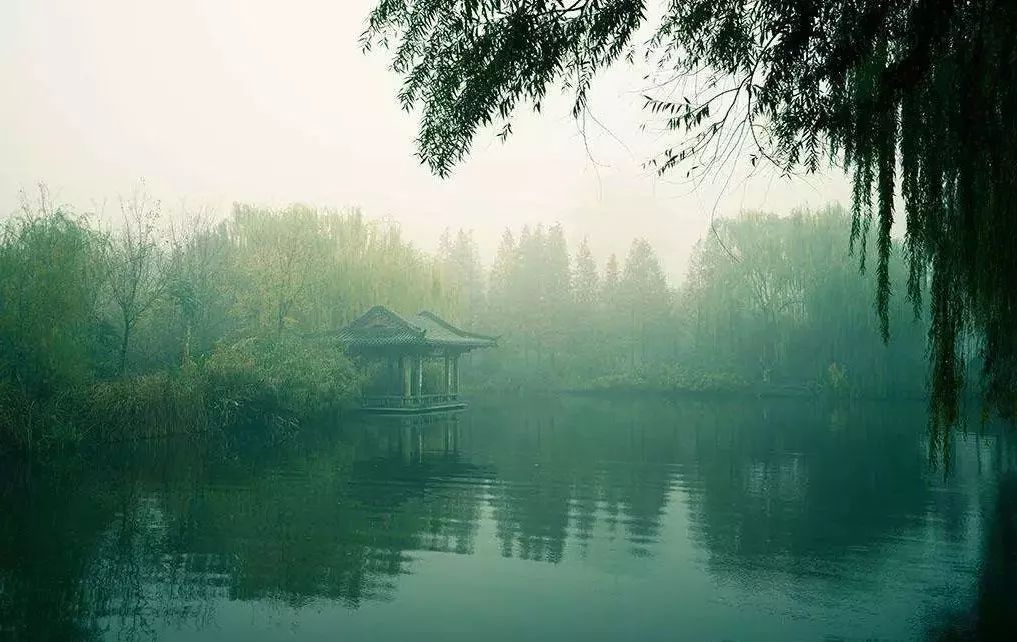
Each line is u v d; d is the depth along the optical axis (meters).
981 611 7.47
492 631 6.86
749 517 11.87
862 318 43.88
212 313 31.45
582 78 5.19
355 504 12.63
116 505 12.28
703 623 7.11
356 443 21.83
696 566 9.03
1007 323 6.69
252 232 38.44
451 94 5.29
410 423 28.64
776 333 51.72
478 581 8.38
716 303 56.09
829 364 46.28
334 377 28.31
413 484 14.73
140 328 26.84
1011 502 13.21
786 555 9.57
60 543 9.80
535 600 7.74
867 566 9.07
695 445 21.98
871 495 13.87
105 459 17.39
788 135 5.48
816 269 47.53
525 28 4.86
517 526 11.12
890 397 43.81
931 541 10.33
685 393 54.28
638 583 8.39
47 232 19.12
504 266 76.56
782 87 5.24
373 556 9.42
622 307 67.88
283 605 7.52
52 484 14.09
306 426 26.59
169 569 8.74
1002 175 5.77
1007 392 8.25
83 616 7.15
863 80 5.66
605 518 11.74
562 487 14.54
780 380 52.25
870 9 4.73
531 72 5.02
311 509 12.20
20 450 17.03
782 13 4.82
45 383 18.36
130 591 7.91
